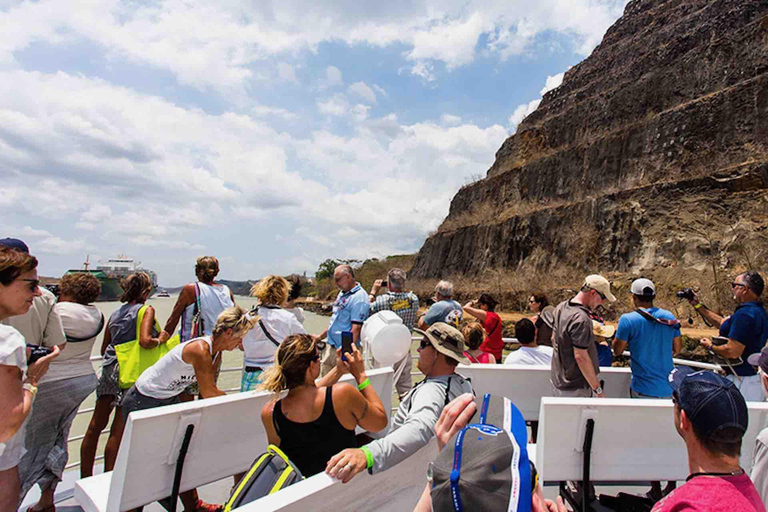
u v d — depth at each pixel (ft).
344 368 9.84
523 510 3.04
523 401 12.90
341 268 16.79
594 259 76.43
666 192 71.20
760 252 55.21
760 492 6.23
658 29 116.06
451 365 7.98
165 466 7.73
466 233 113.39
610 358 16.06
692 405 4.84
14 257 7.15
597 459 8.34
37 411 9.64
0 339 6.86
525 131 122.72
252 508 5.32
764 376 7.50
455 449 3.42
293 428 7.47
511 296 82.12
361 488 6.66
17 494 8.18
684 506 4.53
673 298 58.70
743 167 64.49
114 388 11.97
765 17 78.33
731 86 77.77
